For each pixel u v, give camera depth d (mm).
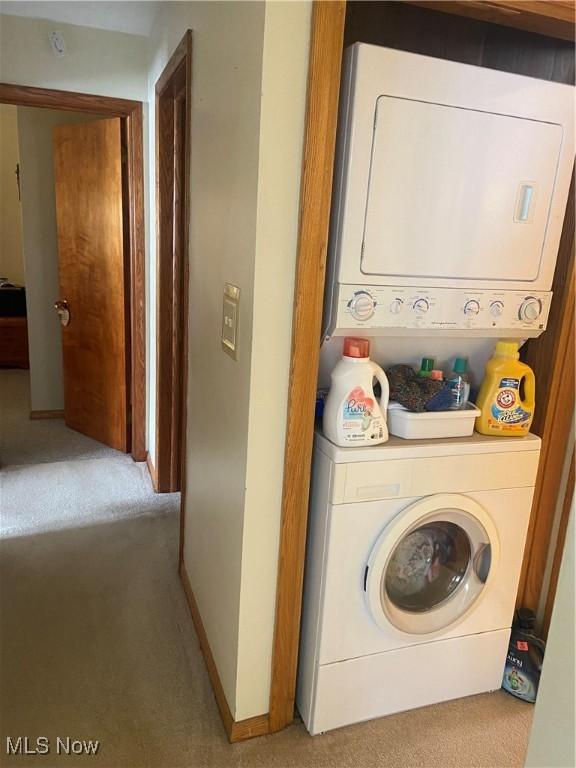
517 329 1614
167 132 2689
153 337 3115
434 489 1576
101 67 2893
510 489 1664
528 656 1810
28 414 4223
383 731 1685
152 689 1814
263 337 1372
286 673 1635
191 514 2174
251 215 1335
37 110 3625
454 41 1787
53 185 3773
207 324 1835
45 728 1653
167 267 2832
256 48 1259
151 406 3273
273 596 1572
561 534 1818
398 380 1607
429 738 1666
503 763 1594
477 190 1456
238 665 1579
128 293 3338
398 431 1591
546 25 1522
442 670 1755
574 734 806
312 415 1450
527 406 1676
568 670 813
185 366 2197
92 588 2301
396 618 1623
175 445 3057
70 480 3217
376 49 1282
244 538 1495
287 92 1246
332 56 1239
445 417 1592
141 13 2627
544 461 1770
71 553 2533
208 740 1636
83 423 3863
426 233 1440
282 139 1269
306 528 1542
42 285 3928
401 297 1461
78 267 3566
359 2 1672
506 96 1420
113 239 3279
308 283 1353
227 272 1568
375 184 1363
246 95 1343
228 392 1602
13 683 1810
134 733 1649
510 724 1730
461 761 1596
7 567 2414
